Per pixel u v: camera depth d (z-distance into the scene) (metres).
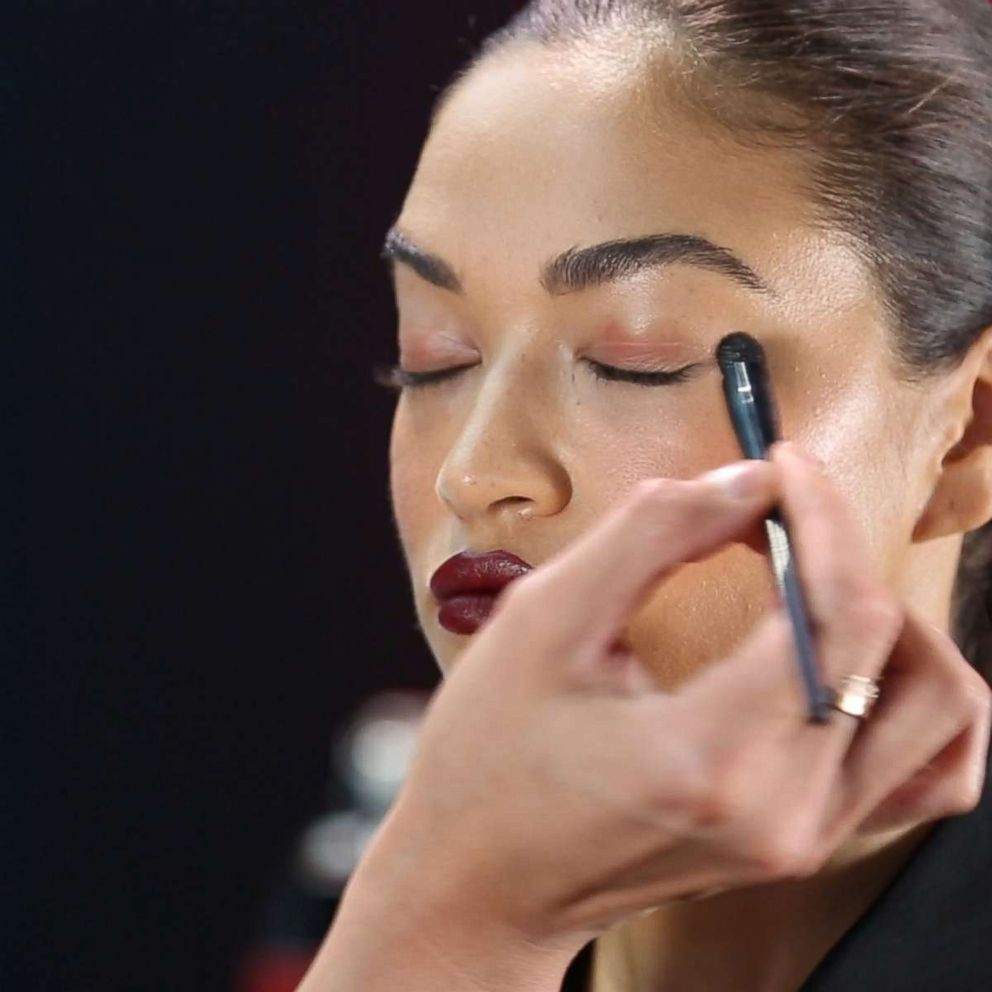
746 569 1.10
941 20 1.20
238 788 3.07
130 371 3.04
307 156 2.97
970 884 1.15
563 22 1.21
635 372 1.13
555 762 0.89
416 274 1.21
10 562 3.06
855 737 0.94
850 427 1.14
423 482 1.24
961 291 1.18
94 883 3.08
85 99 2.98
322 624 3.06
